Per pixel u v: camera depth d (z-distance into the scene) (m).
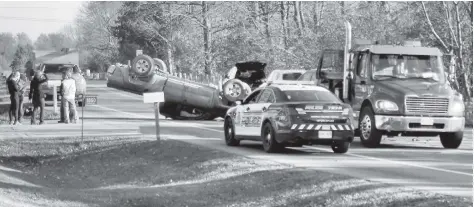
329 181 15.44
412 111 23.06
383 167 18.23
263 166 18.22
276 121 21.03
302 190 15.16
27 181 20.30
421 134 23.39
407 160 19.91
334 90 25.58
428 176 16.56
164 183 19.17
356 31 44.72
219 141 25.33
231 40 59.75
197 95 36.28
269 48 51.38
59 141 26.70
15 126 32.41
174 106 37.09
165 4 64.19
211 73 61.34
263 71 37.88
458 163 19.23
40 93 33.41
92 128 31.12
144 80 36.84
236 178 17.48
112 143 25.83
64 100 33.78
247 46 57.19
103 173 22.41
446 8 38.47
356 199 13.74
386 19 45.34
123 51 75.62
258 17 58.72
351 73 24.59
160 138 25.89
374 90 23.61
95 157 24.17
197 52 61.78
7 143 26.69
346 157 20.56
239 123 23.06
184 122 35.28
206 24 62.00
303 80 30.88
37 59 65.06
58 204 15.46
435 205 12.61
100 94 68.50
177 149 22.86
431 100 23.08
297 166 18.12
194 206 15.70
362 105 24.06
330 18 47.31
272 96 21.75
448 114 23.12
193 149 22.36
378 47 24.08
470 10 39.41
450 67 24.38
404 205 12.88
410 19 44.09
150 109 45.94
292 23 57.41
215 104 36.16
